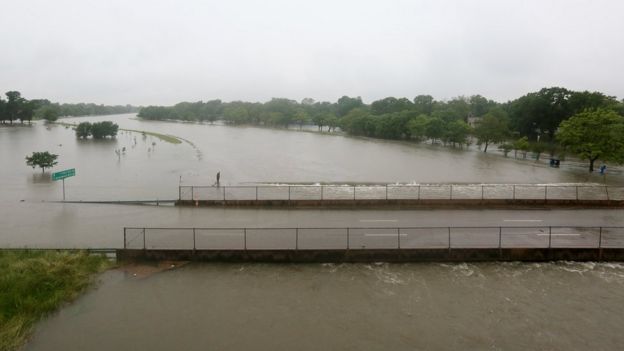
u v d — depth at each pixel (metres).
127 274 22.61
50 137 114.88
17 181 49.91
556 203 37.91
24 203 37.66
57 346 16.38
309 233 28.42
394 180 54.88
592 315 19.03
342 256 24.44
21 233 28.33
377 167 67.62
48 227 29.78
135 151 84.44
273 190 44.84
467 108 168.00
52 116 183.88
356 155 85.31
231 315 18.72
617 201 37.84
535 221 32.41
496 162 75.00
